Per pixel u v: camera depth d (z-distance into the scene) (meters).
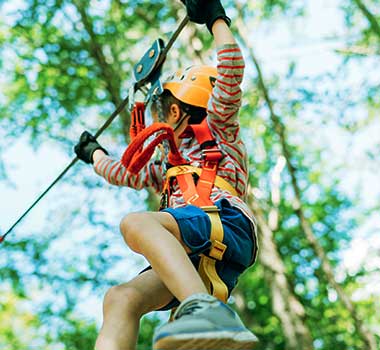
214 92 3.51
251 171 14.66
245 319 11.94
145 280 3.26
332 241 15.73
